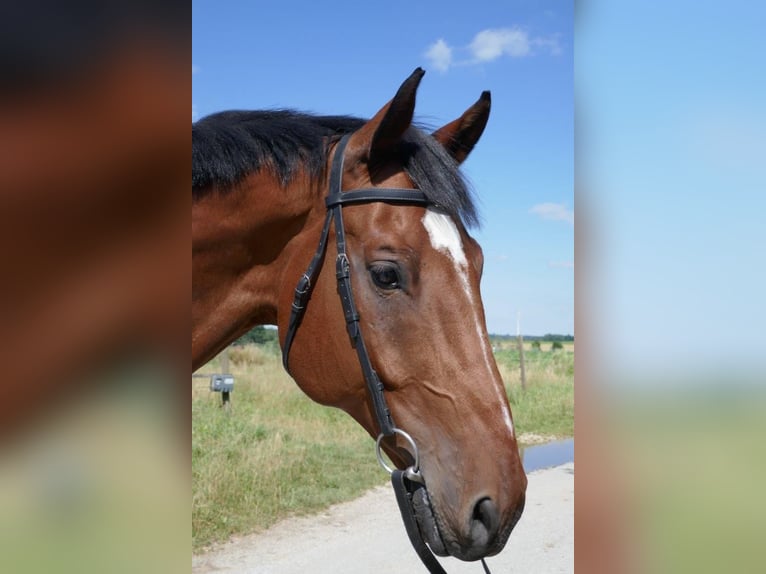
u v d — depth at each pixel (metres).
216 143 2.37
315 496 6.94
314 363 2.30
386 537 5.88
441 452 2.02
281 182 2.38
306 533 5.94
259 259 2.46
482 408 2.00
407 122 2.20
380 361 2.12
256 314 2.54
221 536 5.69
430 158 2.24
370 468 8.25
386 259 2.12
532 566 5.27
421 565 5.23
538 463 9.66
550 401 14.91
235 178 2.37
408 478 2.05
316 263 2.28
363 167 2.28
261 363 19.44
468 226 2.29
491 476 1.93
